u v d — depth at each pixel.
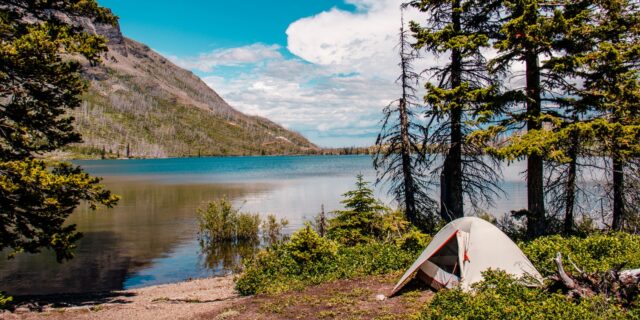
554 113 14.25
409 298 10.85
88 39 12.09
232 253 23.52
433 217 19.94
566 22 12.93
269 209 40.34
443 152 17.72
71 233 12.30
